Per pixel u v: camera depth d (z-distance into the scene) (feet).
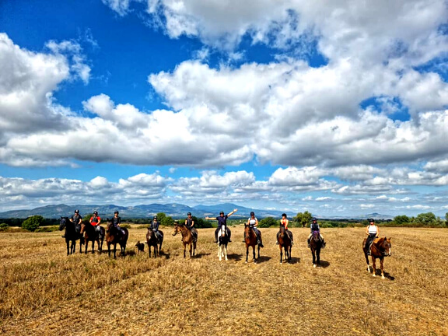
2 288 38.06
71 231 64.90
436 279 45.98
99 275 44.04
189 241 61.41
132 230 178.19
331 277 46.93
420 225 236.84
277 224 307.99
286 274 48.57
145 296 36.06
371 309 32.89
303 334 26.25
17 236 138.41
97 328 27.22
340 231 166.71
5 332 26.23
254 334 26.09
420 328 28.19
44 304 32.99
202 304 33.40
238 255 68.03
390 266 55.67
